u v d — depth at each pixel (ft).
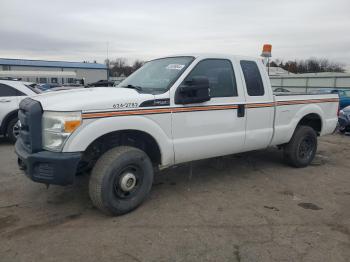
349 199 15.31
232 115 16.06
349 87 112.16
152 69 16.24
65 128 11.62
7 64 181.47
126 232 11.89
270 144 18.37
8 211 13.64
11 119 26.99
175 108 14.06
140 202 13.70
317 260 10.22
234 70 16.34
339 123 34.01
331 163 21.99
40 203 14.44
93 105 12.03
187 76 14.65
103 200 12.51
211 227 12.32
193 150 14.89
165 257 10.36
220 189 16.40
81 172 14.32
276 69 150.92
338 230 12.18
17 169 19.52
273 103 17.88
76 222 12.67
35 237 11.51
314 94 20.43
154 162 14.90
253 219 13.02
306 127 20.25
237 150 16.80
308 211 13.87
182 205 14.32
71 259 10.21
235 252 10.64
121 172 12.89
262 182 17.58
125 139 14.06
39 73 151.64
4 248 10.78
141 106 13.10
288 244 11.14
